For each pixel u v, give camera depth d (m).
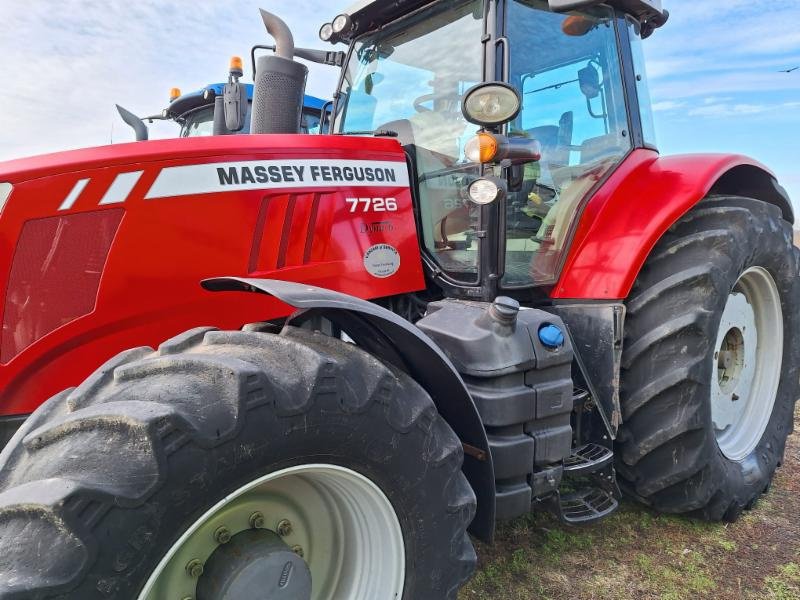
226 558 1.22
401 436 1.34
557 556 2.23
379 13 2.50
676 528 2.43
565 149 2.38
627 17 2.63
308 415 1.19
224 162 1.83
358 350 1.38
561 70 2.35
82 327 1.66
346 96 2.76
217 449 1.08
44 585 0.91
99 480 0.98
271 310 1.90
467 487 1.52
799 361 2.85
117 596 0.98
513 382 1.81
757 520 2.52
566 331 1.96
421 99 2.39
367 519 1.41
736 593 2.03
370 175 2.10
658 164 2.54
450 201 2.26
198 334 1.41
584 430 2.24
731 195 2.65
